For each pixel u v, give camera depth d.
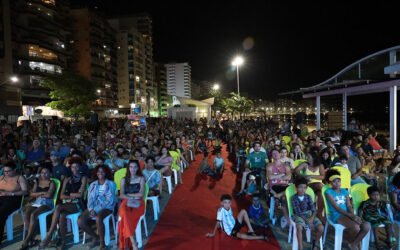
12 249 5.18
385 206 5.07
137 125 26.12
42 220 5.34
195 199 7.75
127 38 86.50
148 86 103.12
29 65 47.03
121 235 4.99
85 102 40.91
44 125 20.25
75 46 66.75
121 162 8.47
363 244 4.65
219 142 17.78
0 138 12.32
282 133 15.14
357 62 15.21
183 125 26.02
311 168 6.54
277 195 6.02
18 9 47.00
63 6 61.91
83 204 5.54
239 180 9.78
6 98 37.31
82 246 5.21
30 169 8.20
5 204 5.46
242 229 5.74
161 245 5.15
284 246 5.07
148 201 7.45
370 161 8.91
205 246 5.08
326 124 24.00
